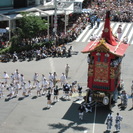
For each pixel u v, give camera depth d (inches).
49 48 3732.8
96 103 2508.6
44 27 3737.7
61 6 4074.8
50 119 2314.2
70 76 3088.1
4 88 2837.1
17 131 2153.1
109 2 4950.8
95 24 4576.8
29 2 4547.2
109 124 2155.5
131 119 2317.9
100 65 2406.5
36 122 2273.6
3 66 3302.2
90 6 5128.0
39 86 2657.5
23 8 4343.0
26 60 3486.7
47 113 2395.4
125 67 3299.7
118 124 2145.7
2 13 3978.8
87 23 4618.6
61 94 2714.1
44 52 3602.4
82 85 2891.2
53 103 2554.1
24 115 2363.4
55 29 3969.0
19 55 3580.2
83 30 4409.5
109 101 2423.7
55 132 2145.7
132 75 3110.2
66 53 3636.8
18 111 2420.0
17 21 4192.9
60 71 3184.1
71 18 4753.9
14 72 3078.2
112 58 2368.4
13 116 2346.2
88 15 4761.3
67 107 2490.2
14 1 4384.8
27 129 2180.1
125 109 2460.6
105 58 2378.2
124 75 3107.8
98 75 2432.3
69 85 2655.0
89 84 2480.3
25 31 3673.7
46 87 2719.0
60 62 3437.5
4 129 2175.2
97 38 2640.3
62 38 3993.6
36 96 2674.7
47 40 3838.6
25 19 3678.6
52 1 4864.7
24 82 2726.4
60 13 4256.9
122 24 4584.2
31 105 2514.8
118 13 4771.2
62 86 2866.6
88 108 2415.1
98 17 4702.3
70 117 2343.8
